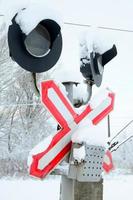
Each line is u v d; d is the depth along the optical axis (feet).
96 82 9.81
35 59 8.52
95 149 8.69
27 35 8.17
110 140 10.77
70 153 8.58
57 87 8.61
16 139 85.87
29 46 8.42
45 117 87.51
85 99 9.62
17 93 88.63
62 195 8.86
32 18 8.14
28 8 8.19
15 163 79.41
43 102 8.38
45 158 8.24
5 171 77.92
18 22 8.21
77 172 8.56
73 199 8.73
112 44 9.93
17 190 46.32
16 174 76.38
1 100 88.43
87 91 9.76
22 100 88.58
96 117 9.34
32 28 8.14
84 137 8.50
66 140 8.59
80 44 10.03
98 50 9.79
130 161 86.02
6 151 81.87
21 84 87.97
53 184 51.90
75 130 8.73
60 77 9.37
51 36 8.71
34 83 8.80
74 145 8.51
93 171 8.71
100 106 9.44
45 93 8.40
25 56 8.40
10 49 8.24
